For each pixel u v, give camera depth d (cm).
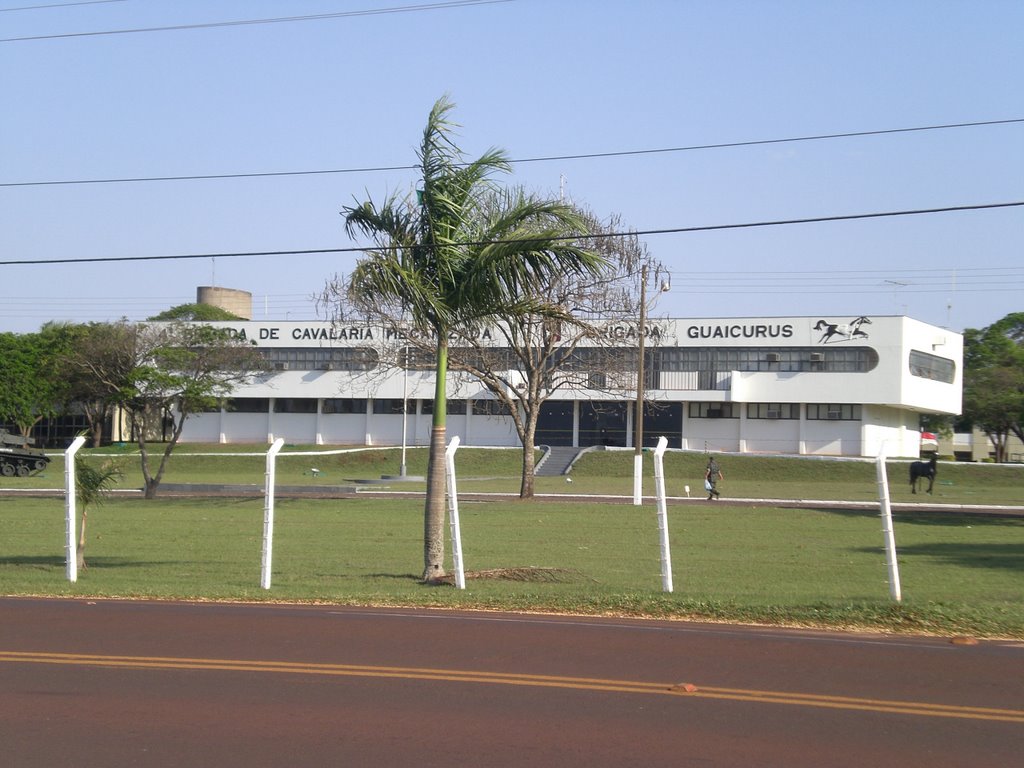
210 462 6981
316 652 1058
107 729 774
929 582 1822
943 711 841
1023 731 786
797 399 7294
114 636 1150
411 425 8012
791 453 7419
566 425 7788
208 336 4534
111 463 2030
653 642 1131
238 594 1534
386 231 1794
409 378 7750
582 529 2900
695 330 7462
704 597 1498
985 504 4256
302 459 7050
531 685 912
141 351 4756
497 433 7838
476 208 1825
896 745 743
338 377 7894
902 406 7469
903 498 4622
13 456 6012
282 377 7988
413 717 805
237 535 2755
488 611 1389
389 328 3659
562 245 1728
